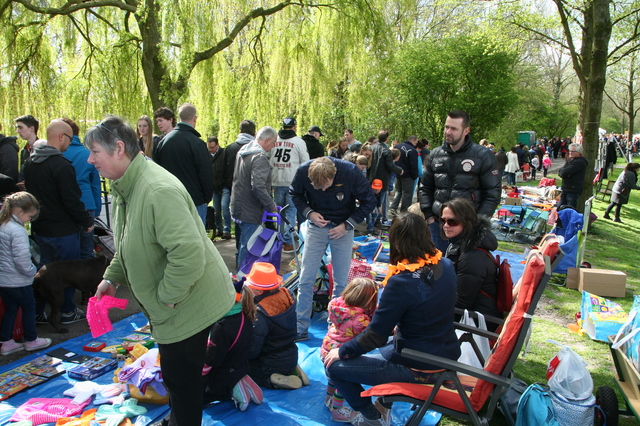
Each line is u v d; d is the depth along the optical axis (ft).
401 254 8.64
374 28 40.57
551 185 47.01
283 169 22.29
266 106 41.68
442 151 15.25
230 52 41.27
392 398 8.74
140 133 18.15
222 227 27.22
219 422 10.05
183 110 16.94
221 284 8.17
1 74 33.53
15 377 11.44
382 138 30.81
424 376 8.97
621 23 53.06
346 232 13.74
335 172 12.87
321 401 10.98
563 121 170.09
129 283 7.66
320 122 42.98
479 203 14.89
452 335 8.95
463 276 11.23
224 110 40.63
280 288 11.90
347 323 10.71
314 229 13.69
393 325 8.50
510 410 9.93
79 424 9.50
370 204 13.61
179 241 6.95
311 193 13.51
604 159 65.77
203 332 7.99
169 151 16.62
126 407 10.18
